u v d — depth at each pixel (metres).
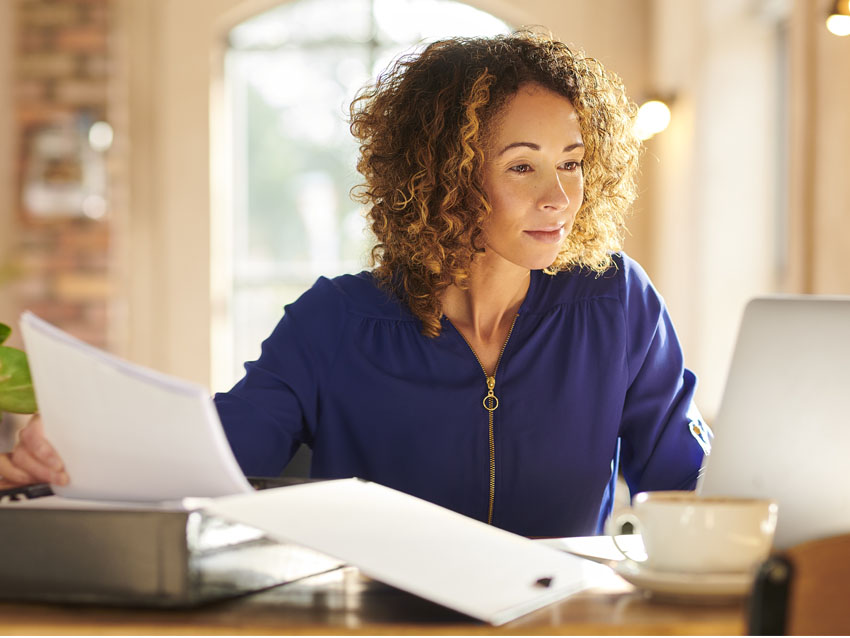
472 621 0.84
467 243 1.54
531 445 1.53
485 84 1.49
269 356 1.60
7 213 5.93
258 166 6.29
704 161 5.23
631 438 1.62
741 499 0.94
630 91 6.00
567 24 5.99
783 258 5.20
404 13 6.15
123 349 6.06
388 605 0.89
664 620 0.83
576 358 1.57
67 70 6.03
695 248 5.24
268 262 6.31
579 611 0.86
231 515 0.86
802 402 1.05
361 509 0.93
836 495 1.04
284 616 0.85
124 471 0.93
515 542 0.94
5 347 1.06
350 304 1.62
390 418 1.56
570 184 1.51
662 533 0.91
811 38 3.86
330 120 6.25
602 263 1.66
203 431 0.88
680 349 1.65
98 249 6.02
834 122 3.67
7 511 0.89
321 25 6.20
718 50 5.21
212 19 6.07
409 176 1.58
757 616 0.71
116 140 6.05
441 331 1.58
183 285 6.07
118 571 0.87
